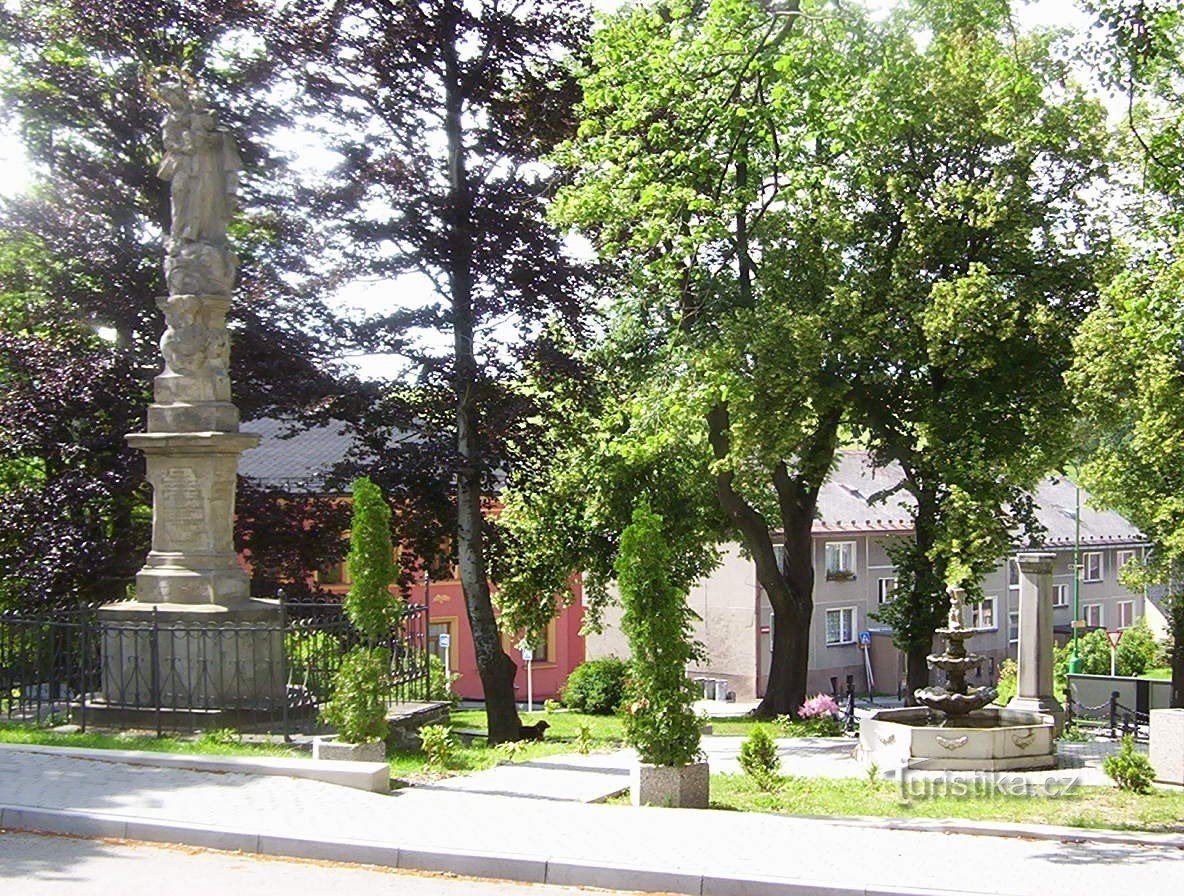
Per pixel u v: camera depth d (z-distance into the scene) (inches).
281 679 572.7
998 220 955.3
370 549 534.3
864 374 996.6
